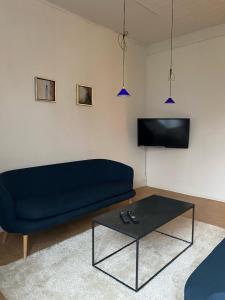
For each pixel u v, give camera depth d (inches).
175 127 167.2
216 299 47.4
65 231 112.7
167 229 113.2
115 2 124.2
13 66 113.0
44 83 125.2
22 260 87.1
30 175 114.2
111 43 160.6
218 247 67.4
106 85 159.6
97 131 156.5
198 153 166.1
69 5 127.6
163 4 126.1
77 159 145.8
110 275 78.5
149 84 189.0
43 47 123.9
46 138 129.1
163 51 178.7
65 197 105.8
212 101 156.8
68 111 138.6
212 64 155.1
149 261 86.7
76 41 139.2
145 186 196.4
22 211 91.3
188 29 157.8
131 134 182.2
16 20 112.6
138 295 69.4
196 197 166.1
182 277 77.4
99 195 116.0
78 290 71.6
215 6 128.6
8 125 113.1
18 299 67.6
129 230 75.1
